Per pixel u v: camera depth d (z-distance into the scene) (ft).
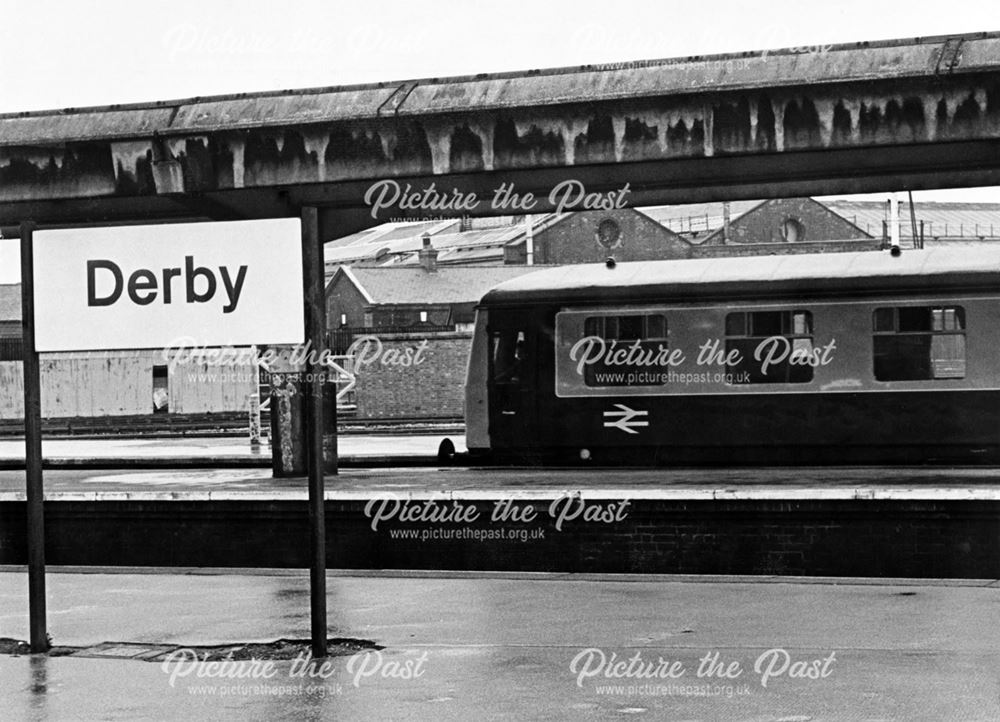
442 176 54.75
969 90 48.73
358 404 172.04
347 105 54.65
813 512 44.70
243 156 55.36
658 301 71.05
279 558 50.19
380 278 214.69
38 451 33.76
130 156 56.13
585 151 52.42
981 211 243.81
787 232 215.51
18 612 40.29
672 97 51.24
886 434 67.92
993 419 66.69
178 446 117.50
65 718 26.68
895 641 32.65
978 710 25.59
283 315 32.27
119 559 51.78
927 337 67.51
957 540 43.62
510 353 73.56
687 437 70.59
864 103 49.62
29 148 56.80
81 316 33.09
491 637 34.24
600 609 38.45
